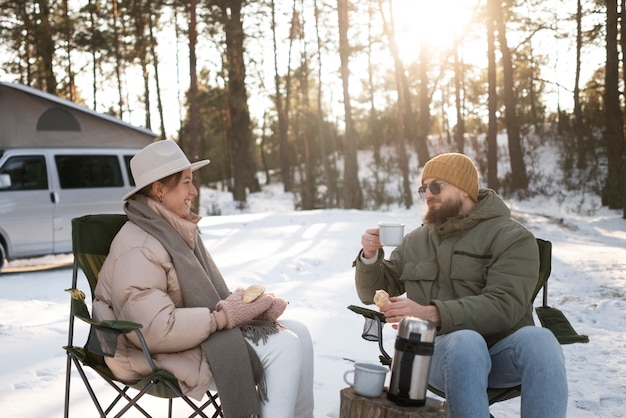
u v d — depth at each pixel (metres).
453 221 3.23
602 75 30.75
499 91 38.53
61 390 4.17
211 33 29.31
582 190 26.39
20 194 10.51
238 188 33.16
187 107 35.53
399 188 27.09
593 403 4.13
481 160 31.48
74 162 11.17
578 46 28.44
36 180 10.73
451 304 2.98
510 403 4.21
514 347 2.85
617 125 21.94
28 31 28.17
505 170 31.72
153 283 2.87
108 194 11.40
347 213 18.55
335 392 4.17
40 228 10.63
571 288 8.34
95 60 30.20
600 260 10.79
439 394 3.14
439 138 39.16
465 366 2.71
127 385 3.01
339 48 23.92
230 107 33.44
